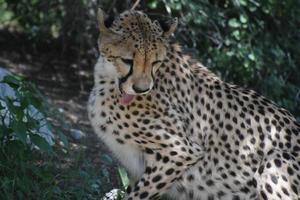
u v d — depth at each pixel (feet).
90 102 31.58
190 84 32.19
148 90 28.91
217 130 32.17
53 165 37.11
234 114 32.35
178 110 31.42
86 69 58.95
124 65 29.17
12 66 57.47
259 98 33.30
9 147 34.40
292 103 51.78
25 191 33.45
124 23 29.45
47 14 58.85
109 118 31.12
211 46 52.37
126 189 33.58
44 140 34.06
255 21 52.26
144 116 30.76
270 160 31.45
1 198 32.83
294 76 54.29
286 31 53.36
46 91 53.62
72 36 59.67
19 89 36.58
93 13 54.24
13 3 62.08
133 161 32.22
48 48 61.52
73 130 44.68
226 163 32.04
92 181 35.68
